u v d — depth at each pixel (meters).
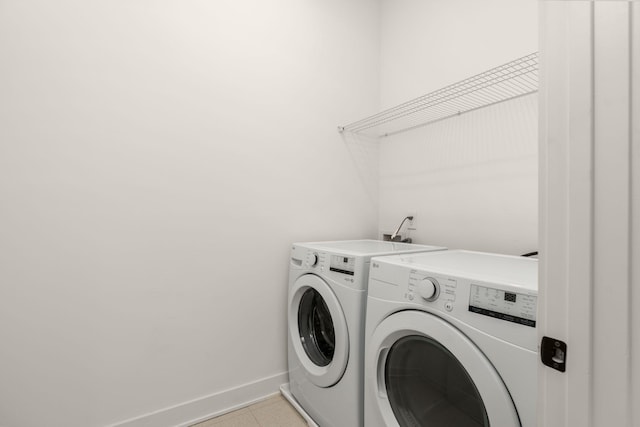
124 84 1.35
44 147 1.20
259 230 1.71
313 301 1.60
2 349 1.15
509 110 1.46
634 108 0.39
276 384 1.75
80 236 1.27
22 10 1.16
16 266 1.16
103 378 1.31
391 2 2.10
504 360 0.74
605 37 0.42
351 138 2.06
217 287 1.58
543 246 0.50
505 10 1.46
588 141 0.43
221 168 1.59
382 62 2.17
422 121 1.89
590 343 0.43
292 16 1.81
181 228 1.48
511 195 1.45
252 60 1.67
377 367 1.07
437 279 0.90
